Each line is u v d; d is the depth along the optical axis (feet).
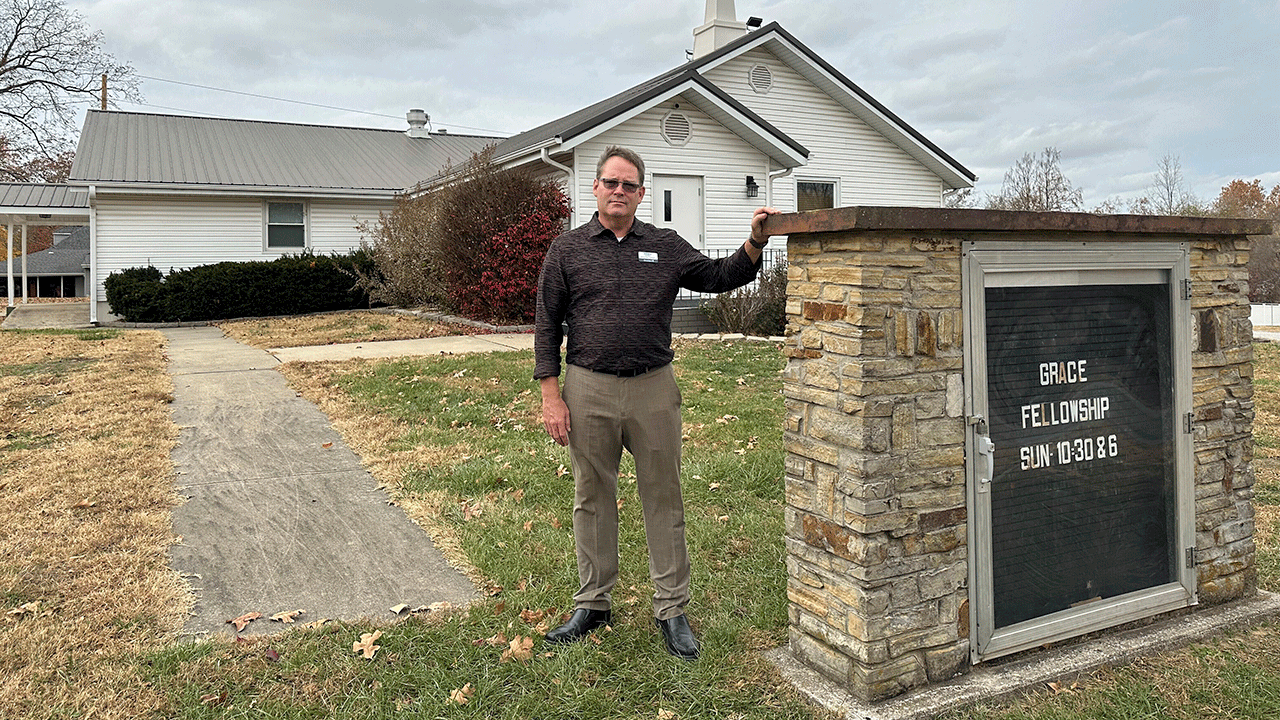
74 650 10.12
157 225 58.08
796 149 51.08
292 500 16.03
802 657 9.73
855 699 8.80
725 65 53.93
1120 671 9.62
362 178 65.72
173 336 44.55
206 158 64.23
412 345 36.99
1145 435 10.47
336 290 58.13
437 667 9.73
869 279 8.37
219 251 60.18
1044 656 9.72
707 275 10.25
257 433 21.13
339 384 27.12
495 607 11.32
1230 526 11.15
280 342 39.58
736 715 8.83
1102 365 10.12
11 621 10.82
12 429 20.98
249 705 9.05
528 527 14.24
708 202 50.78
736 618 11.05
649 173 48.78
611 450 10.28
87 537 13.75
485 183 44.04
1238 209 121.80
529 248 42.91
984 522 9.21
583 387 10.07
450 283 46.21
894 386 8.56
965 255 8.92
